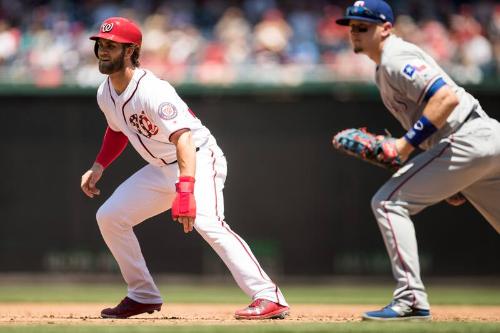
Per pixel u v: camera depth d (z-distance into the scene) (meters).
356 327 16.58
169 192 19.80
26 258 44.56
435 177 18.53
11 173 44.72
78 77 46.84
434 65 18.50
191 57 51.41
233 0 55.38
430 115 18.14
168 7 55.06
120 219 19.86
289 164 44.31
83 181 21.00
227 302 32.31
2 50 51.66
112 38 18.27
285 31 52.31
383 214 18.66
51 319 20.33
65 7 54.62
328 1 54.94
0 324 18.16
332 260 44.19
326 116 44.28
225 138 44.44
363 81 44.31
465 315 23.53
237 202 44.31
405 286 18.48
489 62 51.66
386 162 18.72
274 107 44.41
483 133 18.58
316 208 44.19
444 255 44.06
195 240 44.34
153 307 20.64
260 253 44.25
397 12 54.81
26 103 44.81
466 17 54.50
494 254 43.97
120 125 19.48
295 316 22.19
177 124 18.22
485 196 19.80
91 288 42.50
